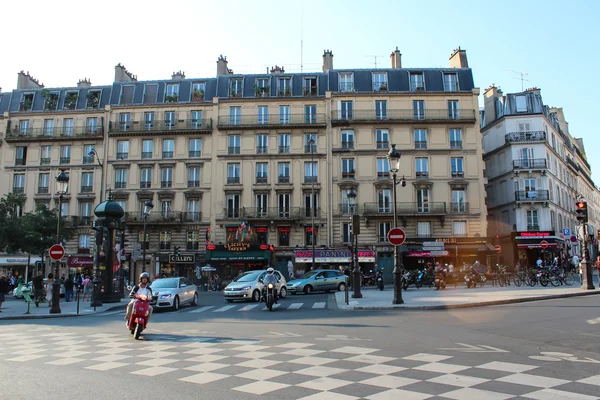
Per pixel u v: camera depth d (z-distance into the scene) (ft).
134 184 150.10
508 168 156.66
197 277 136.98
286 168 147.43
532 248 148.77
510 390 19.89
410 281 108.17
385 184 144.15
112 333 40.42
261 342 33.19
